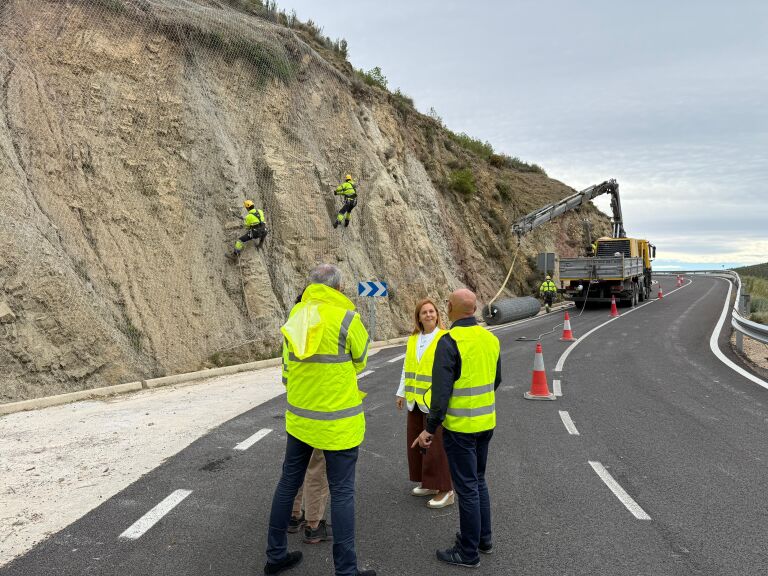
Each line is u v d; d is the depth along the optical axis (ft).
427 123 100.73
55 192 36.45
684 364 39.70
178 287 40.60
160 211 42.29
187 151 46.32
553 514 15.39
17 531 13.88
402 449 21.20
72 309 31.99
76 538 13.55
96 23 44.75
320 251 53.93
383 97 86.12
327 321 12.00
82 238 36.45
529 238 119.24
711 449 21.08
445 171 98.99
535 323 71.05
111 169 40.60
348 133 67.51
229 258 45.68
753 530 14.34
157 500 15.89
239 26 57.57
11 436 22.08
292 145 57.16
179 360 37.78
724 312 75.97
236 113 53.52
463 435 12.70
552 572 12.26
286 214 51.80
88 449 20.48
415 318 17.39
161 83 47.11
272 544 12.07
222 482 17.35
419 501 16.43
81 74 41.96
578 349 47.44
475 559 12.51
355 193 58.39
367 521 15.03
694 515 15.26
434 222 83.05
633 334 56.80
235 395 30.40
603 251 93.09
